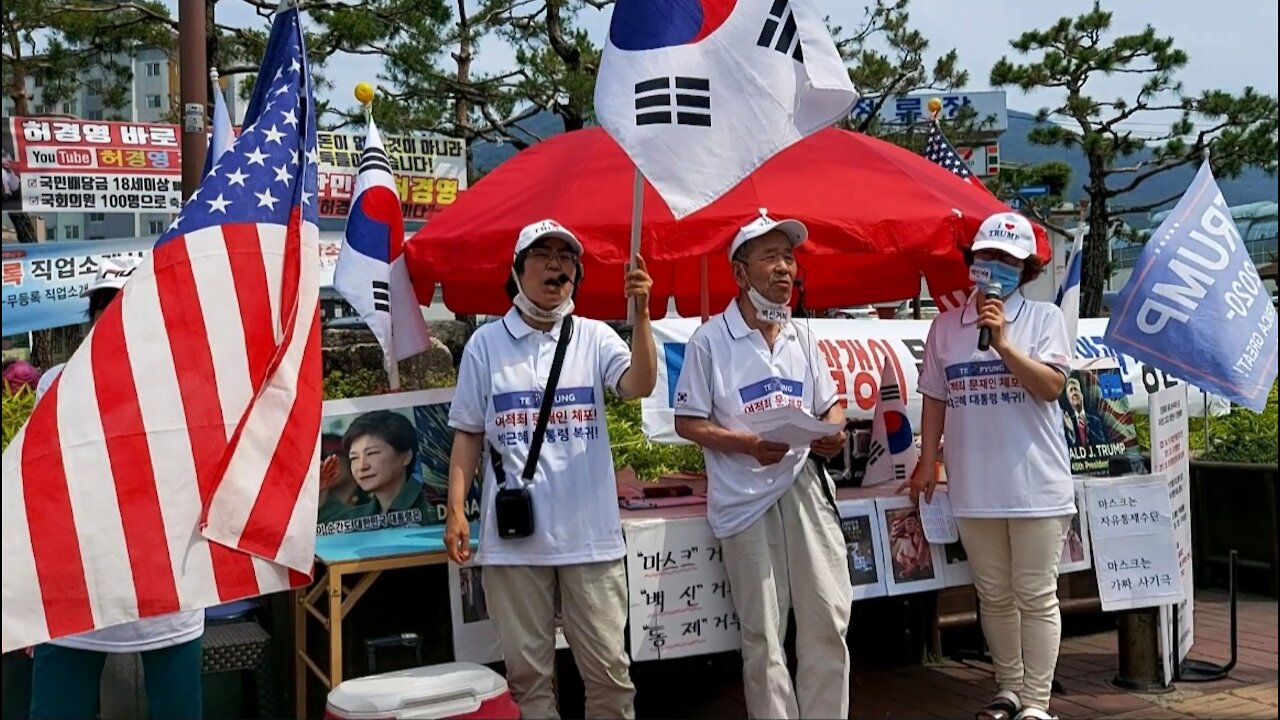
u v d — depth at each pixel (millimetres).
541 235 3705
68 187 9680
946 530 4570
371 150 4809
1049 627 4184
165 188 10070
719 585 4188
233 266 3533
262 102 3820
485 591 3803
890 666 5539
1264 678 5152
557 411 3730
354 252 4676
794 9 3750
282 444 3527
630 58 3656
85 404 3289
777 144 3680
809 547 3926
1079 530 4730
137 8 13156
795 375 4012
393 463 4492
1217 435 7672
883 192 4574
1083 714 4691
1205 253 4805
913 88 16891
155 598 3312
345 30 12148
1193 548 7219
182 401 3404
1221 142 18703
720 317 4074
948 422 4328
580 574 3688
